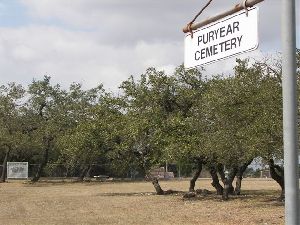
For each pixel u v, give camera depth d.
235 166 26.39
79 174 68.94
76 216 18.91
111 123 32.28
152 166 33.31
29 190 39.41
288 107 3.29
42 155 60.88
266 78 22.73
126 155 33.09
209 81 31.39
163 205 24.20
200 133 27.45
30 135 54.44
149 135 31.78
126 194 33.75
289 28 3.29
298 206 3.20
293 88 3.28
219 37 3.98
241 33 3.77
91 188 42.72
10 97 53.44
